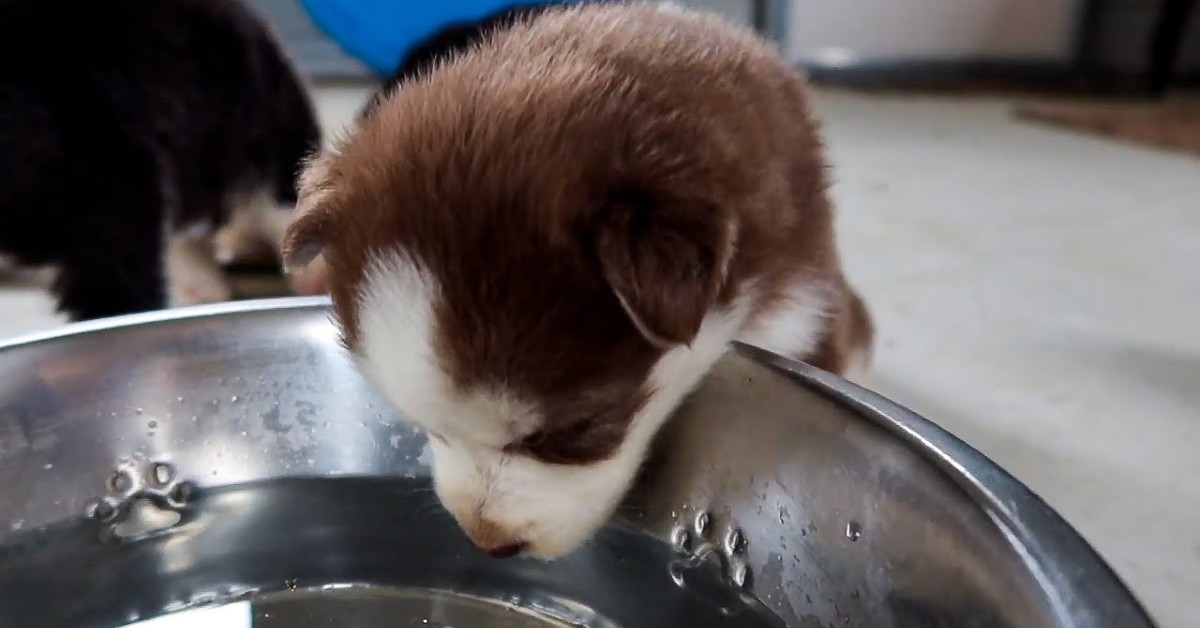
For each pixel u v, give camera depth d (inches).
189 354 22.8
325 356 23.0
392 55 36.1
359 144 20.1
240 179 34.5
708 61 21.0
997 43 75.1
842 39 74.5
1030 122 62.8
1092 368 30.4
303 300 23.3
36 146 29.0
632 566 21.6
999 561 18.0
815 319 22.9
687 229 18.1
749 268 20.5
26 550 21.6
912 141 58.0
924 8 73.9
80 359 22.3
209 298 35.5
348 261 19.1
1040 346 32.0
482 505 19.5
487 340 18.5
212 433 22.8
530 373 18.6
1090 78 74.8
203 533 22.2
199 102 32.1
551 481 19.6
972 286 36.8
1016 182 49.8
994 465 19.0
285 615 21.4
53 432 22.0
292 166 35.4
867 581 19.8
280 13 71.2
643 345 19.0
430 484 22.2
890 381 29.8
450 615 21.5
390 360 18.8
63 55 29.2
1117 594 17.1
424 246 18.6
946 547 18.8
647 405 19.9
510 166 18.7
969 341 32.3
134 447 22.5
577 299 18.5
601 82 19.8
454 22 30.3
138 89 30.2
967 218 44.3
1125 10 73.4
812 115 23.1
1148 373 30.2
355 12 36.9
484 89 19.8
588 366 18.8
